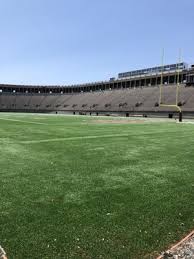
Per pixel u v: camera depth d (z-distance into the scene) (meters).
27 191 5.90
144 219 4.70
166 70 73.06
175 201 5.52
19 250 3.75
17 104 94.81
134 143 13.05
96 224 4.48
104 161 8.84
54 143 12.65
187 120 41.19
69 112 82.31
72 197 5.60
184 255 3.73
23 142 12.90
